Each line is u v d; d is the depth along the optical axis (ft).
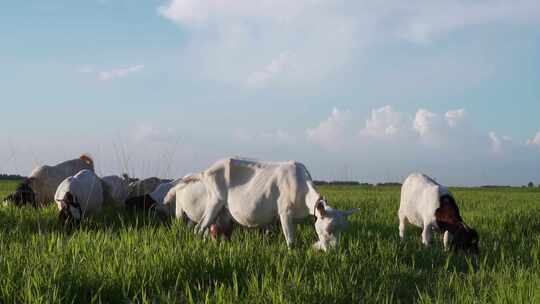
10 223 36.27
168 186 44.34
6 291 17.81
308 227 36.35
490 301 19.51
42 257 22.53
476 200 79.25
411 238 35.04
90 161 53.57
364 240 30.68
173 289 19.54
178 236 30.76
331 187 170.81
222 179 32.19
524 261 28.37
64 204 36.81
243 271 22.11
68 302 18.08
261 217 30.86
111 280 19.43
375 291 20.90
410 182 36.52
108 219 41.96
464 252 29.91
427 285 22.62
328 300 18.88
